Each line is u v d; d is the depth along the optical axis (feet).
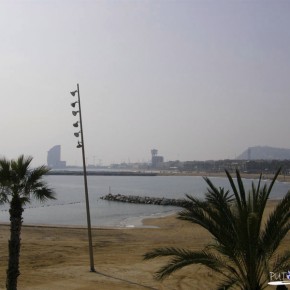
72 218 186.80
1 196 46.52
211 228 37.09
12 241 45.73
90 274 65.77
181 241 105.09
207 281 60.44
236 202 37.45
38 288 56.70
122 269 69.51
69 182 618.85
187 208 38.58
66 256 82.53
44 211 217.77
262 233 37.73
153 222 162.09
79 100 72.13
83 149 72.23
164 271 37.68
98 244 98.84
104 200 296.92
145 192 392.47
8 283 45.21
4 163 45.55
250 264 36.32
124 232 124.88
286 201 37.24
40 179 48.21
